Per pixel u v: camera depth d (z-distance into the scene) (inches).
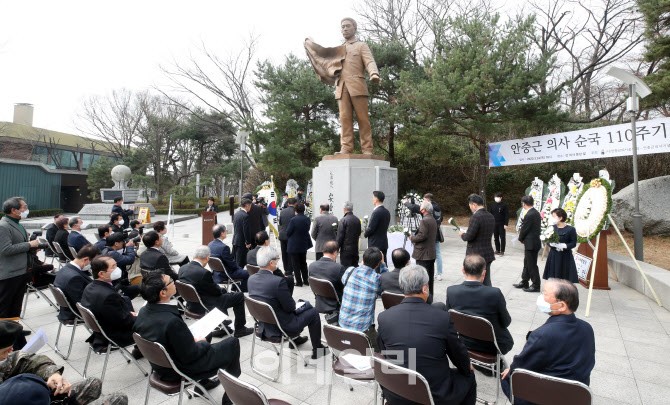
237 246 265.1
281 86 645.3
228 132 1170.0
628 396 118.3
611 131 377.4
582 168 543.5
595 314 191.3
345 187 334.0
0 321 84.6
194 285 158.6
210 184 1026.7
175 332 101.0
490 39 428.1
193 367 105.5
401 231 282.2
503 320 117.1
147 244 190.1
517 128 437.7
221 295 164.9
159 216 827.4
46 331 182.2
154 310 104.3
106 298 128.5
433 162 609.3
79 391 96.3
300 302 150.6
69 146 1304.1
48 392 74.3
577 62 731.4
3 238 162.7
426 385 78.9
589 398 72.8
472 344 120.4
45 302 228.7
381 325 92.7
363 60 338.3
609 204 207.6
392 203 362.0
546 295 89.0
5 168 914.7
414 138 502.3
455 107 427.8
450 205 644.1
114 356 155.4
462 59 442.0
